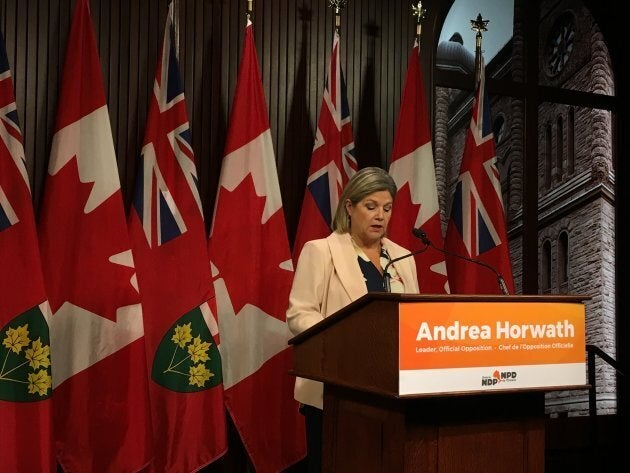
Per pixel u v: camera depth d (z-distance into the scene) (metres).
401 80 3.93
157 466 3.05
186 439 3.07
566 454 4.27
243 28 3.57
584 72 4.63
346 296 2.35
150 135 3.14
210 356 3.12
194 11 3.48
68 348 2.95
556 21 4.64
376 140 3.85
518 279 4.42
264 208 3.30
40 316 2.80
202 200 3.43
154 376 3.08
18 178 2.83
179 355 3.09
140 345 2.97
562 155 4.59
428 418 1.62
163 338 3.09
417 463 1.61
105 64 3.28
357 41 3.84
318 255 2.40
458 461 1.65
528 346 1.67
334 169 3.47
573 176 4.59
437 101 4.20
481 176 3.75
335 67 3.53
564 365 1.72
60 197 2.95
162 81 3.20
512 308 1.66
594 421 4.08
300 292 2.38
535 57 4.44
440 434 1.64
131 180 3.29
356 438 1.79
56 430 2.92
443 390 1.56
